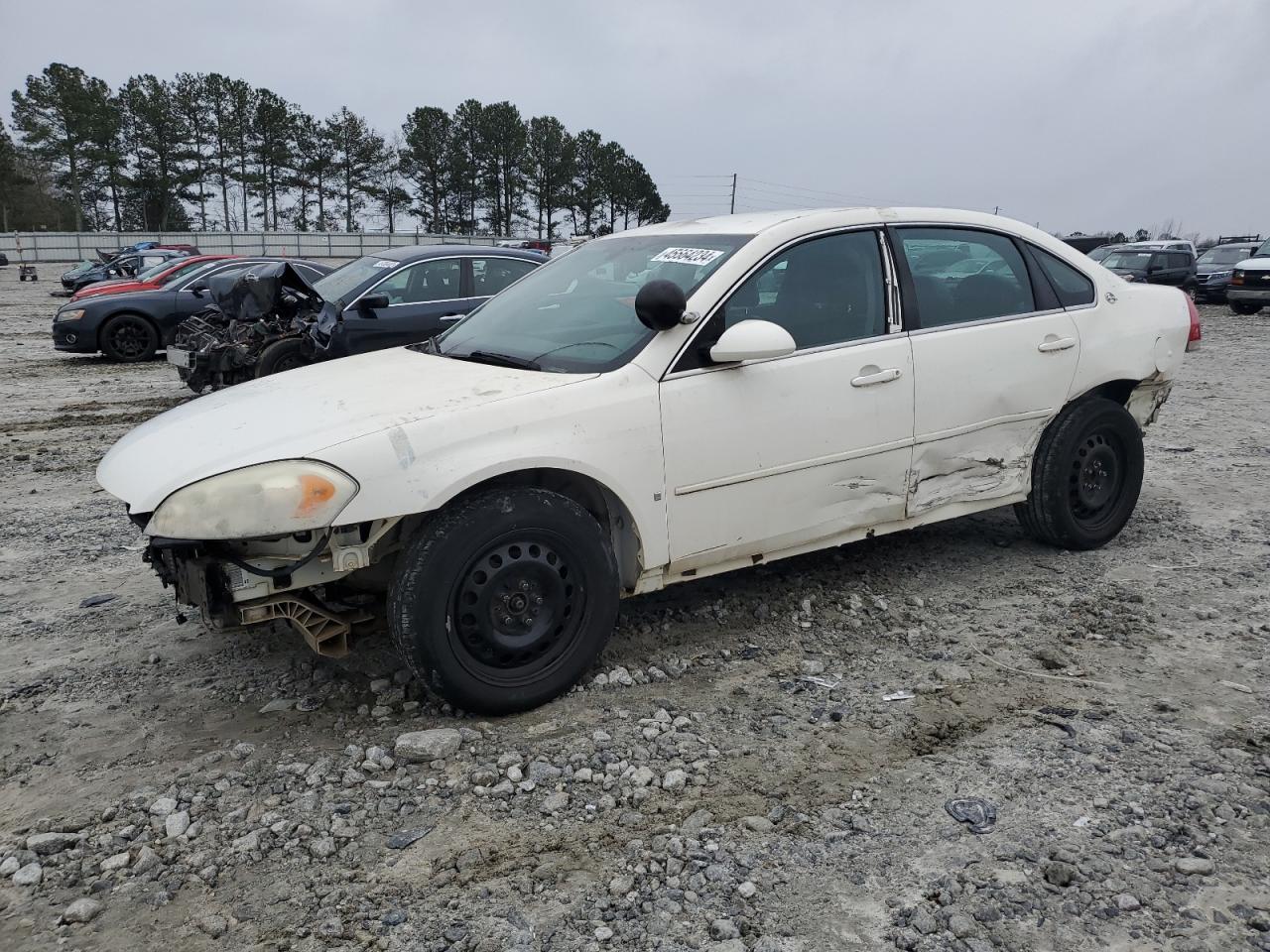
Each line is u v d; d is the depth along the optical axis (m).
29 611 4.67
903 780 3.04
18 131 78.62
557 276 4.56
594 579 3.54
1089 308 4.89
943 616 4.35
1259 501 6.15
